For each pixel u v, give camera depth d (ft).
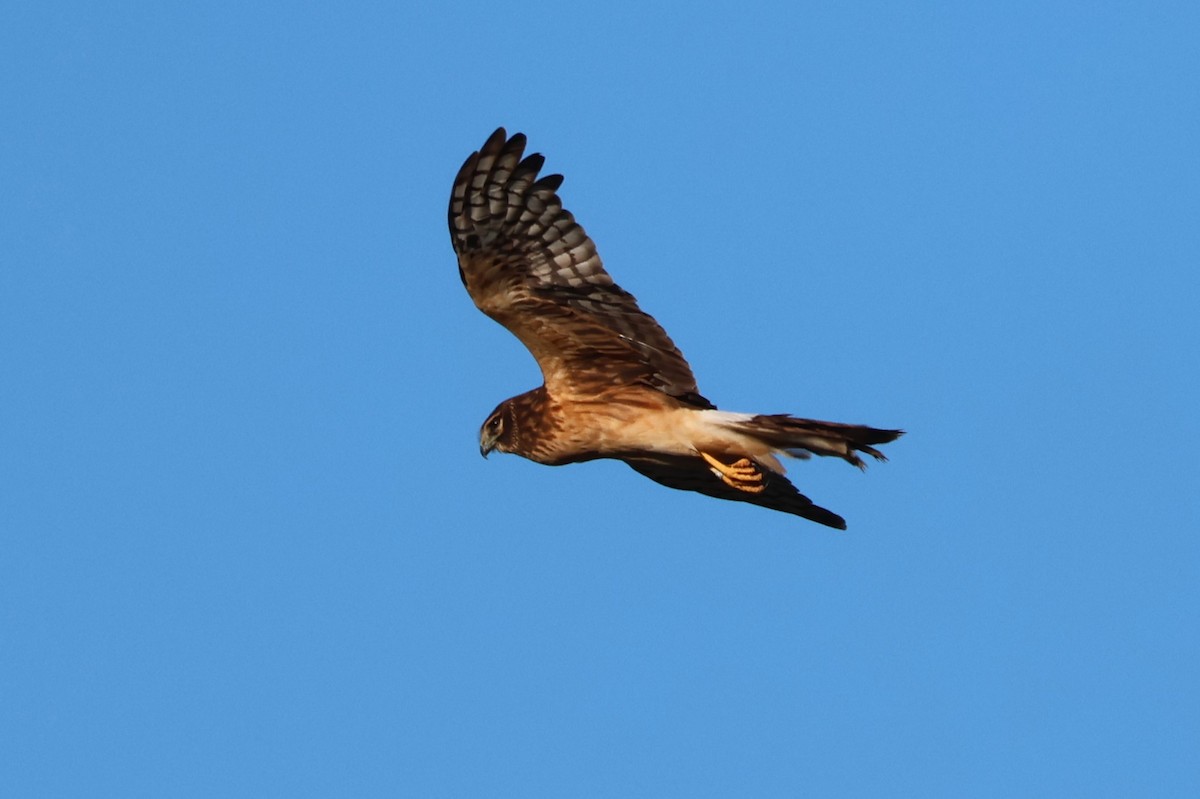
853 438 47.60
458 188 47.78
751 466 49.73
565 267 49.11
